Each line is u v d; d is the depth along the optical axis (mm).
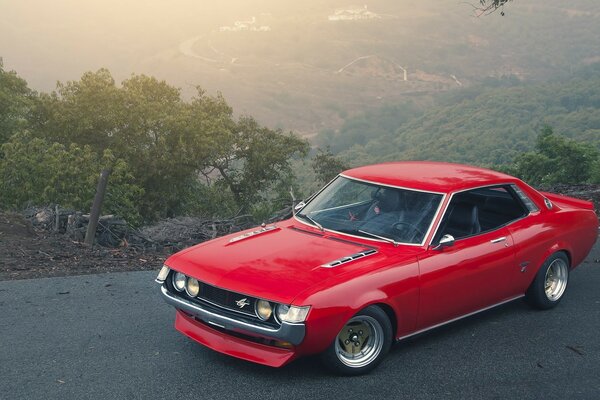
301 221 5961
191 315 5348
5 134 39562
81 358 5238
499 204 6184
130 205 20812
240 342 4988
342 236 5582
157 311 6449
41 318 6145
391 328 5215
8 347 5426
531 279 6383
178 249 10227
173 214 44250
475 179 6066
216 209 44094
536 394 4820
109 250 9383
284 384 4859
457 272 5543
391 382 4953
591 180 65562
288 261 5094
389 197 5805
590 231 7008
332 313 4656
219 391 4715
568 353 5609
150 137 43500
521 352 5605
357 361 5035
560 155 71812
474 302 5848
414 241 5438
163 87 47750
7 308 6391
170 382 4840
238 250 5352
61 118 41844
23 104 41812
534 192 6574
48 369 5012
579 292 7383
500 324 6281
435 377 5059
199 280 5008
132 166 41312
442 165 6570
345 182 6184
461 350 5625
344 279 4836
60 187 21875
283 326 4562
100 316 6250
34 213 10984
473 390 4852
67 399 4531
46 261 8422
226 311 4883
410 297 5203
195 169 45000
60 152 23594
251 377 4969
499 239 5965
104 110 42500
